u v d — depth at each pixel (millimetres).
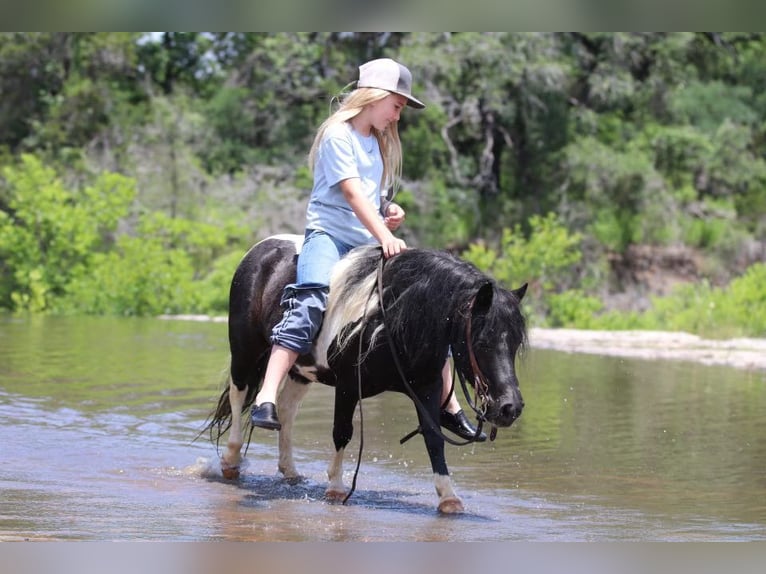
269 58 27156
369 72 5824
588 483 6355
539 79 25000
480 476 6570
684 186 25797
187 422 8297
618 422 8672
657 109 26719
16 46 26297
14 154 26453
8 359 11969
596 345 16000
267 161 26781
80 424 8008
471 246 22750
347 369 5703
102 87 26469
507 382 5000
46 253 22625
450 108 25312
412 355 5465
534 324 20625
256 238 24625
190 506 5477
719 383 11266
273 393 5570
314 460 7102
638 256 24750
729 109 26750
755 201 25844
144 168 25359
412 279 5465
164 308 22109
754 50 27594
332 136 5746
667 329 19781
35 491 5648
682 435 8062
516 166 25797
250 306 6324
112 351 13312
